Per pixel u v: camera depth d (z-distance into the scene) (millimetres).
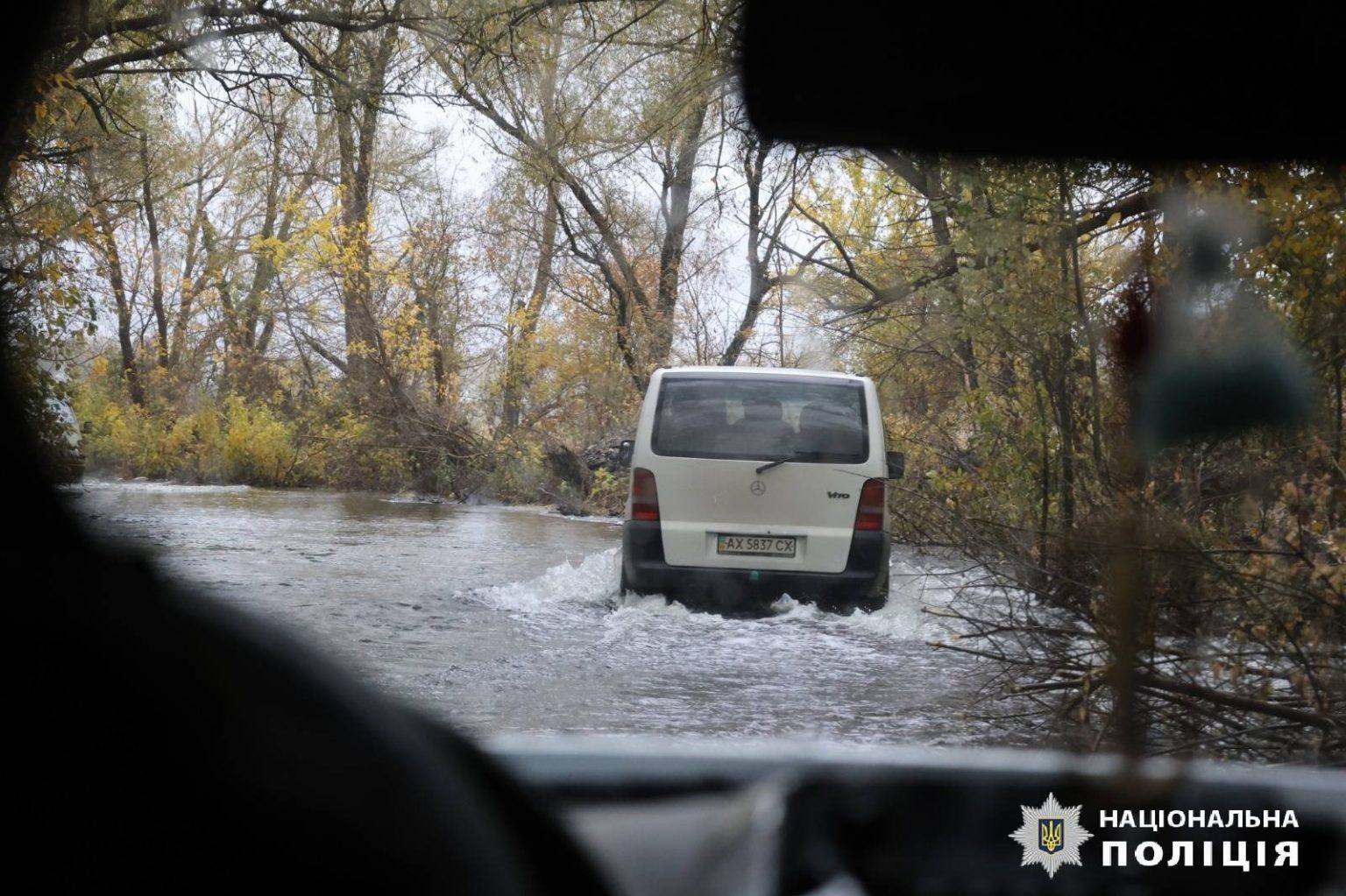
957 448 11516
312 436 34062
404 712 807
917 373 13711
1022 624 6699
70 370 14914
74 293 14977
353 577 12539
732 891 1471
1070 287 9148
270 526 19172
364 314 33094
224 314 46188
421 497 29828
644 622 9922
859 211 16500
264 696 710
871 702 7051
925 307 13055
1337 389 6422
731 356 28125
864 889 1625
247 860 685
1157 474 5875
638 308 29797
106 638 670
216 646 704
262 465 34062
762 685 7551
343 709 742
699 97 12500
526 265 34125
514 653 8500
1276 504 5742
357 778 730
